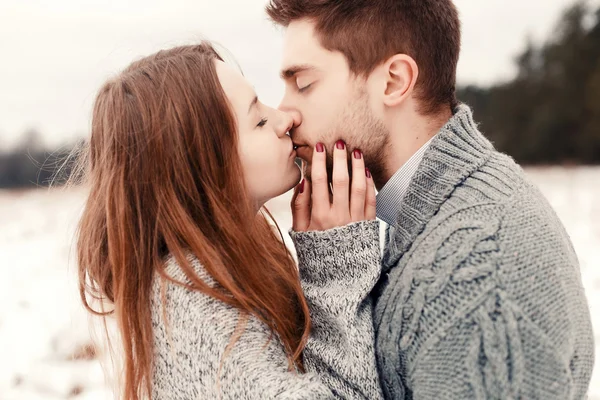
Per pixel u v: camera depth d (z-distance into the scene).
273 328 1.21
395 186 1.42
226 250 1.26
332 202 1.40
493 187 1.13
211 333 1.10
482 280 1.00
